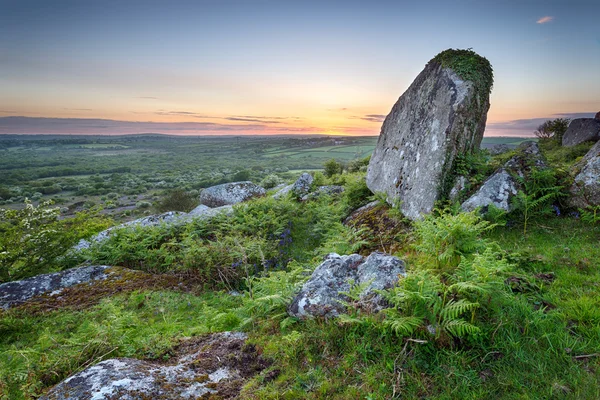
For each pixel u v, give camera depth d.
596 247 5.93
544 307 4.36
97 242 11.30
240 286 7.95
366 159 27.31
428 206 8.41
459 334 3.65
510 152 8.87
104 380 3.63
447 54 9.73
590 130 26.05
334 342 4.12
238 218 11.98
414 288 4.15
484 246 5.34
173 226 11.72
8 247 9.34
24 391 4.00
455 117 8.48
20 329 6.30
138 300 7.09
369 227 9.72
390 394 3.35
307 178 17.12
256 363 4.09
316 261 8.33
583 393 3.10
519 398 3.14
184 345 4.73
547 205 7.39
